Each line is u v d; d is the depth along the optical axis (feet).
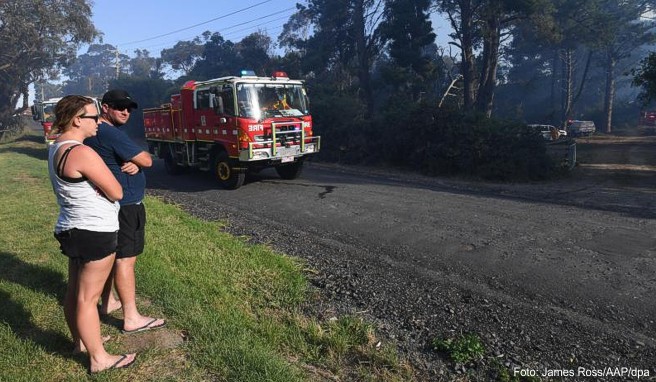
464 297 15.48
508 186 40.83
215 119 35.50
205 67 172.35
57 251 18.48
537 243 20.84
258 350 11.30
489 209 27.89
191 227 23.61
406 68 89.81
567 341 12.69
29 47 123.54
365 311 14.57
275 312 14.21
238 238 22.24
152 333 12.30
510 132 47.21
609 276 16.84
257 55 147.43
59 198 9.71
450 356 11.98
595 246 20.29
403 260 19.04
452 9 93.86
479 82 96.58
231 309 13.76
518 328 13.41
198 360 10.94
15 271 16.28
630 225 23.86
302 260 19.06
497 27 89.76
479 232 22.70
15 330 12.16
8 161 52.42
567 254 19.26
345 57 107.14
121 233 11.65
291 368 10.76
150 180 42.55
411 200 30.76
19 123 136.15
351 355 11.95
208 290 15.19
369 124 60.08
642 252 19.38
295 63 120.67
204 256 18.60
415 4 89.76
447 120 50.39
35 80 138.82
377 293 15.83
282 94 35.86
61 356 11.05
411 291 15.99
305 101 37.83
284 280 16.58
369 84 96.43
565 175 47.62
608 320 13.76
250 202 31.22
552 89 180.86
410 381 10.96
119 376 10.25
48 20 120.26
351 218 25.95
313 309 14.64
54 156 9.52
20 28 116.88
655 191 37.19
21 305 13.52
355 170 53.01
